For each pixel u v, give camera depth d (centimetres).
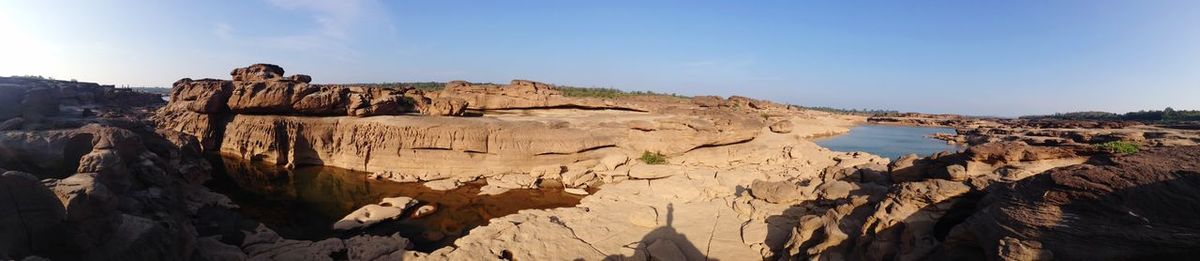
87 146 1739
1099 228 1070
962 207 1530
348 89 4253
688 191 2842
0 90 2217
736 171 3356
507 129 3694
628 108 6244
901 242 1506
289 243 2042
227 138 4044
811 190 2306
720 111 4984
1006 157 1667
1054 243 1106
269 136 3812
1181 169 1080
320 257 1905
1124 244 1030
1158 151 1275
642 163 3628
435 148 3672
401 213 2630
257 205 2778
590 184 3362
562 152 3706
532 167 3662
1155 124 8419
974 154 1731
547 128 3822
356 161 3759
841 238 1642
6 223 941
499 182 3344
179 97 4878
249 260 1809
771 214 2239
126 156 1878
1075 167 1286
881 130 11669
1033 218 1178
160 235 1314
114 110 5925
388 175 3544
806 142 4538
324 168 3797
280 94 3828
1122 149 1574
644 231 2209
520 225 2259
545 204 2903
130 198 1545
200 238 1806
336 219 2553
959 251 1384
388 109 4288
